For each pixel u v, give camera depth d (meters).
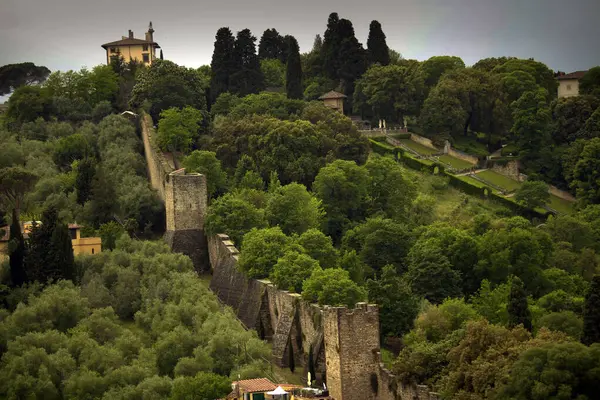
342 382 191.00
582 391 157.75
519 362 162.75
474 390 170.75
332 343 193.00
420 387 181.00
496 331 182.00
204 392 199.12
